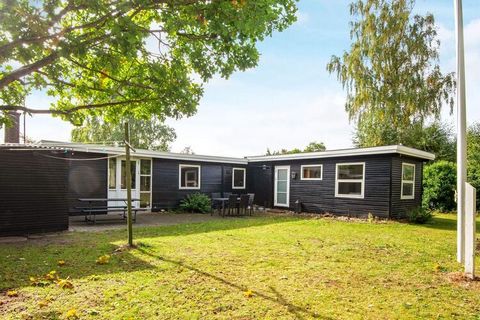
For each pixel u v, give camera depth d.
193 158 16.14
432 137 23.73
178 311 3.66
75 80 4.14
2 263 5.53
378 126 20.23
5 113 3.82
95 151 12.96
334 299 4.11
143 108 4.32
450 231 9.85
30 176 8.76
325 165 14.70
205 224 11.01
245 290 4.38
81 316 3.47
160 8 3.04
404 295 4.29
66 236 8.38
